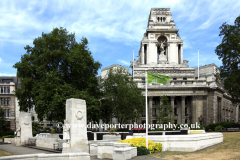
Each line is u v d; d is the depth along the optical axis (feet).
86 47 208.95
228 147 103.24
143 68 353.72
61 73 188.24
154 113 338.13
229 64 176.55
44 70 190.19
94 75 206.28
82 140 102.83
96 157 92.68
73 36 209.26
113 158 81.41
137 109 239.91
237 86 168.35
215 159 79.97
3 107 330.34
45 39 192.95
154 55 370.12
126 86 231.30
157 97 337.31
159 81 106.01
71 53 186.91
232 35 167.43
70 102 101.24
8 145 151.74
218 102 348.59
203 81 322.75
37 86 185.26
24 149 126.72
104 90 246.06
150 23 376.48
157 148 97.30
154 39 373.81
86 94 177.58
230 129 238.27
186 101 342.85
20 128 149.28
